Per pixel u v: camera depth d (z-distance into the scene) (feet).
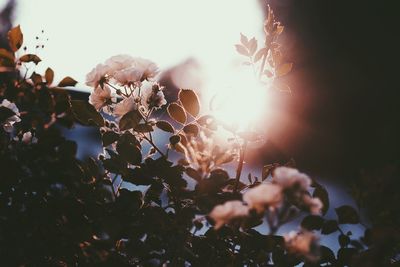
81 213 3.71
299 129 17.95
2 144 3.79
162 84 4.19
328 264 3.73
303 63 20.53
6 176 3.68
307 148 18.48
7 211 3.68
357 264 3.30
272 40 4.00
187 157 3.56
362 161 18.69
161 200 3.84
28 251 3.58
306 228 3.67
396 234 3.31
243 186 3.89
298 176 3.01
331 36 21.33
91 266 3.70
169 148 3.88
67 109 3.69
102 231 3.70
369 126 19.49
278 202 3.01
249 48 3.97
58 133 3.68
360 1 21.25
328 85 20.13
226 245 3.87
